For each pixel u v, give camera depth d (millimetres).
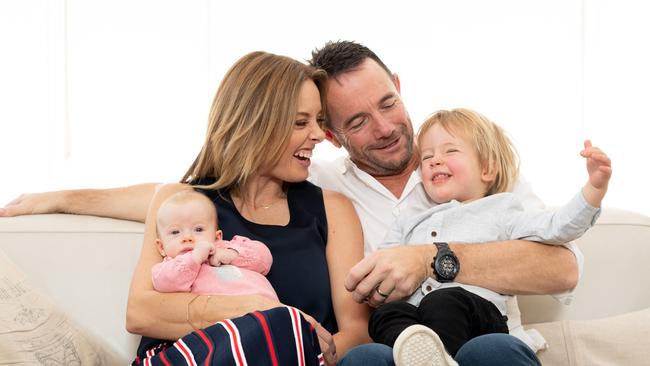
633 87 3529
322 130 2004
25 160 3402
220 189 1930
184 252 1763
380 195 2104
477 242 1846
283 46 3441
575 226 1691
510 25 3492
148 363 1521
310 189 2021
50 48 3398
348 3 3451
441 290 1684
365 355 1444
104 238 1995
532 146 3516
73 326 1820
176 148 3424
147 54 3416
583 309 2012
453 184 1907
